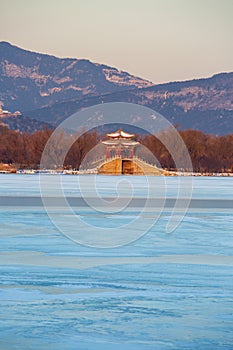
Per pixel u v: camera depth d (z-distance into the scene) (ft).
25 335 110.73
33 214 324.39
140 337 110.22
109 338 109.60
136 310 127.03
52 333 111.75
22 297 136.56
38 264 177.17
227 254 199.52
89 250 205.98
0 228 263.08
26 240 227.40
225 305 131.44
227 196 507.71
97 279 156.66
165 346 105.81
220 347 105.50
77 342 107.24
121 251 204.85
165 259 188.96
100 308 128.16
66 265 176.35
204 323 118.62
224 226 281.54
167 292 142.92
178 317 122.42
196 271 168.86
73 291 142.92
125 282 153.48
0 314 123.24
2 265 175.32
